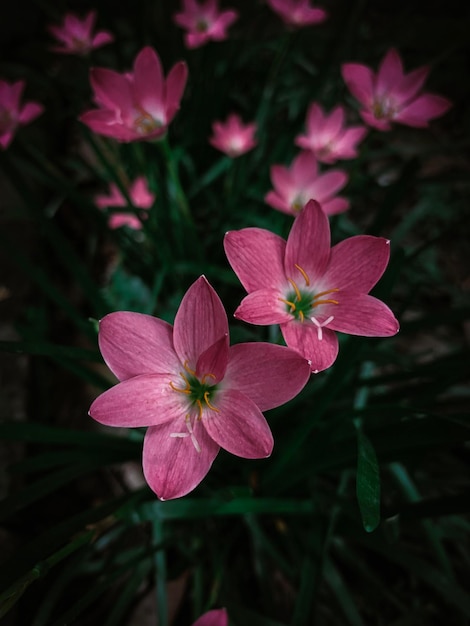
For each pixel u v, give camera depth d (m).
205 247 0.37
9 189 0.39
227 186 0.36
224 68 0.42
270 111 0.41
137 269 0.36
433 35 0.52
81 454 0.23
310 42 0.51
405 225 0.40
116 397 0.15
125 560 0.26
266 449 0.14
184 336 0.15
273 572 0.27
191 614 0.27
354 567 0.26
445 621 0.27
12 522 0.28
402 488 0.24
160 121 0.22
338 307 0.16
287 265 0.16
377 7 0.55
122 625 0.26
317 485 0.24
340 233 0.36
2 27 0.51
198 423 0.15
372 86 0.24
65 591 0.27
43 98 0.47
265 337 0.26
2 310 0.34
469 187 0.43
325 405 0.20
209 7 0.35
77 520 0.19
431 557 0.28
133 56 0.45
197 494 0.26
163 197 0.31
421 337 0.36
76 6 0.53
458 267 0.40
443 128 0.48
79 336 0.36
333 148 0.29
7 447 0.29
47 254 0.39
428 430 0.18
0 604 0.14
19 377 0.31
